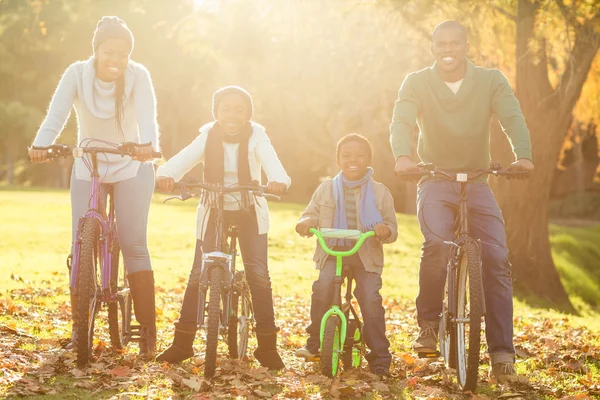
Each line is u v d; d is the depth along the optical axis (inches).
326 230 224.7
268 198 216.4
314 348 226.8
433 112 235.5
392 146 231.6
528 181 726.5
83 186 238.5
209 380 206.5
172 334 294.2
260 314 235.0
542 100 692.1
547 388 217.9
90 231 217.8
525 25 641.6
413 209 1803.6
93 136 240.2
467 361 203.5
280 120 1577.3
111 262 231.3
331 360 216.2
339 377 219.3
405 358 253.0
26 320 305.6
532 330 370.6
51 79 1690.5
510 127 231.1
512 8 638.5
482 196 230.7
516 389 216.2
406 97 237.6
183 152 230.1
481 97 234.2
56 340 256.1
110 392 196.5
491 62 674.2
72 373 209.5
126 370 214.2
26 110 1989.4
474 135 233.9
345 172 237.1
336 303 222.8
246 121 232.1
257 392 201.5
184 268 619.5
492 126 685.3
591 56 669.3
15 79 1903.3
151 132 237.3
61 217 994.7
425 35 636.1
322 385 213.6
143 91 242.2
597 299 891.4
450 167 235.3
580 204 2161.7
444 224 225.3
